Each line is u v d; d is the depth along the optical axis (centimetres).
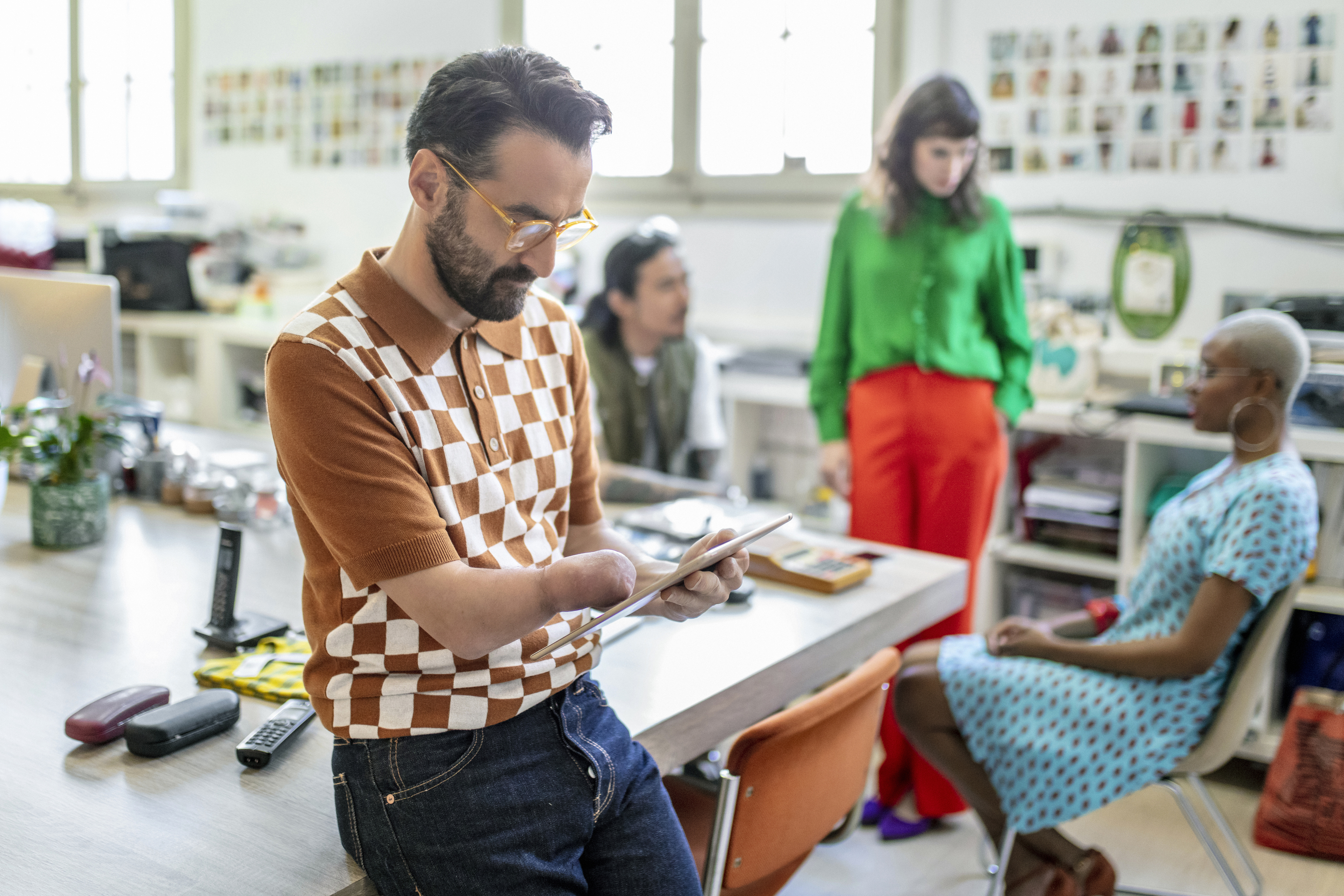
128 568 200
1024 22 322
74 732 133
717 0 377
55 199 573
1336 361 261
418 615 103
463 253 106
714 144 386
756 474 379
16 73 577
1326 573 271
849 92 356
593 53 405
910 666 217
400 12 447
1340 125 284
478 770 109
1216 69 298
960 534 259
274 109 490
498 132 102
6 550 209
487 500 114
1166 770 190
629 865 115
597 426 283
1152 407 278
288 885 106
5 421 230
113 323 259
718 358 360
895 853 248
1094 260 320
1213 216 301
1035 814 196
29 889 103
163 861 109
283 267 475
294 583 194
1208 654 184
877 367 261
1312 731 247
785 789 144
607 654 162
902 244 255
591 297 297
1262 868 243
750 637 170
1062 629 221
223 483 238
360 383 105
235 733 139
